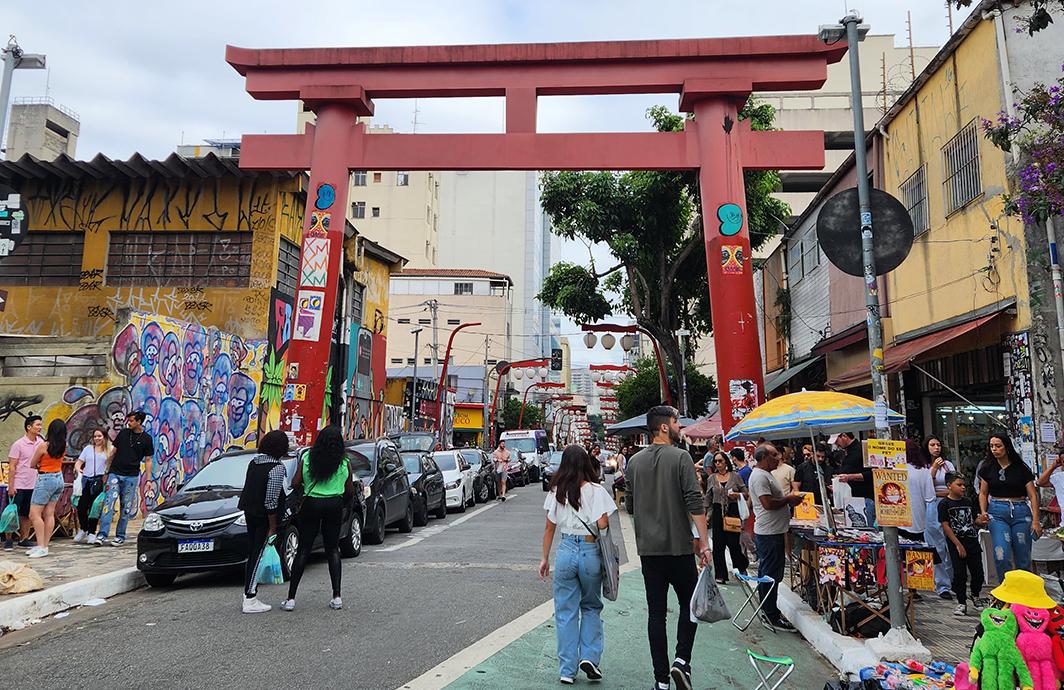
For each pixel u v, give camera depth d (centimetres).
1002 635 372
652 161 1477
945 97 1323
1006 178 1122
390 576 956
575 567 548
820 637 647
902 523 588
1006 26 1144
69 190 1995
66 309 1952
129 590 888
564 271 2711
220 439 1741
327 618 723
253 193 1978
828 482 1276
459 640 646
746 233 1432
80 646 630
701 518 520
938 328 1334
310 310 1479
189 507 910
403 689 515
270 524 762
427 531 1500
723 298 1409
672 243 2531
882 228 643
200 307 1942
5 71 1305
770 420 767
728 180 1444
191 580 962
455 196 9175
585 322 2756
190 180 1983
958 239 1278
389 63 1519
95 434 1155
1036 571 828
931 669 517
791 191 3138
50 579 848
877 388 617
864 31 680
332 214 1504
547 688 525
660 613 518
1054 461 858
